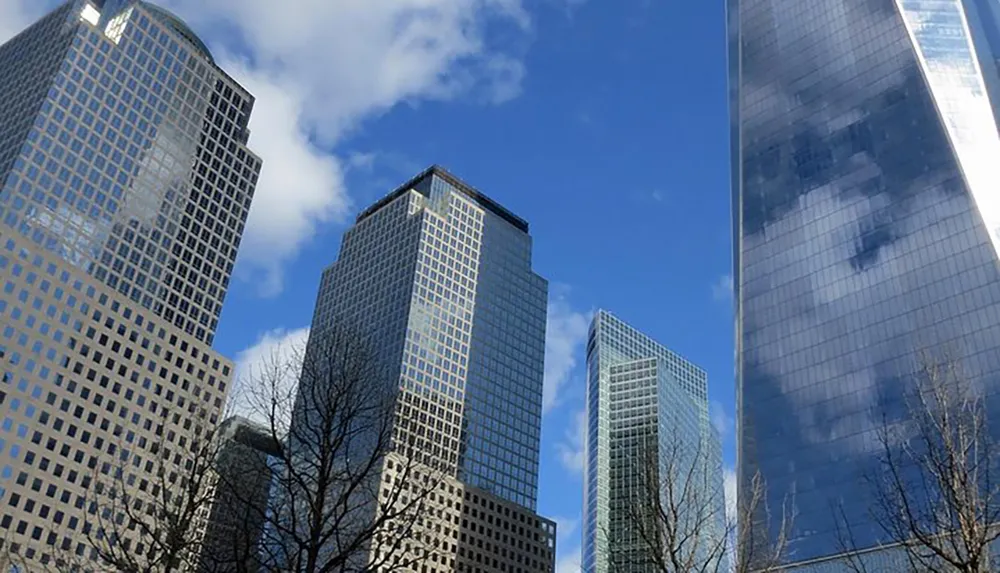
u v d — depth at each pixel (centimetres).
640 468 3114
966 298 14388
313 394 2970
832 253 16925
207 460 2911
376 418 3131
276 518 2730
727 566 2861
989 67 17450
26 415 16512
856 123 18212
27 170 19325
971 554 2283
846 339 15600
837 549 12875
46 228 19188
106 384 18138
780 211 18475
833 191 17712
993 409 12825
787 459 14912
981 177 15662
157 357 19388
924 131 16812
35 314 17588
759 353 16825
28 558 13112
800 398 15562
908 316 14962
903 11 18700
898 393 14138
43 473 16250
